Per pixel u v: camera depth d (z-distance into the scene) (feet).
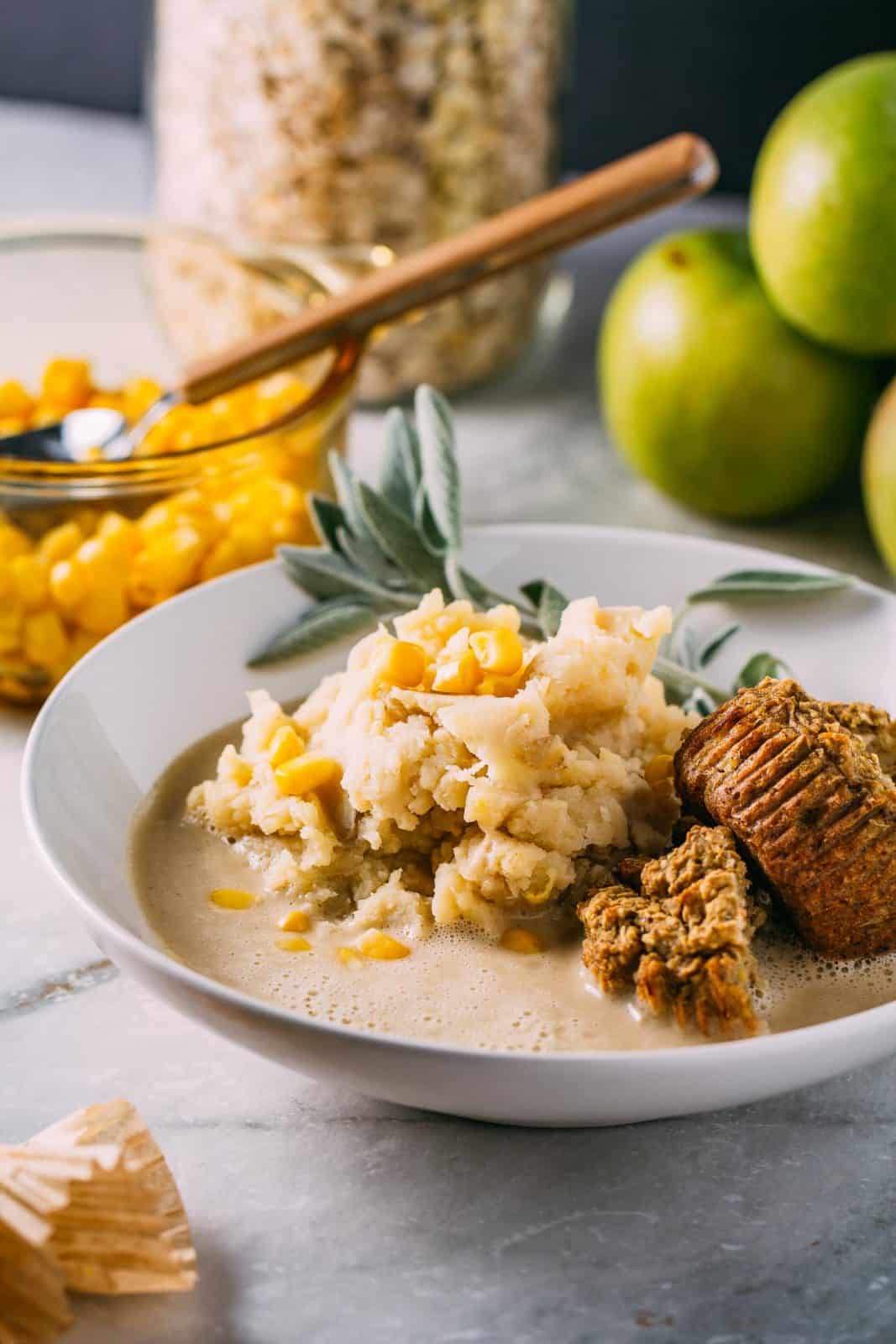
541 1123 1.50
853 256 2.06
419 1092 1.44
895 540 2.10
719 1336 1.43
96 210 2.83
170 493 1.91
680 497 2.27
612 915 1.55
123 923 1.59
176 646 1.79
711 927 1.52
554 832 1.62
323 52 2.20
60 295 2.38
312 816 1.64
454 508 1.85
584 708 1.66
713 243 2.21
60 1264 1.41
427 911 1.62
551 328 2.68
